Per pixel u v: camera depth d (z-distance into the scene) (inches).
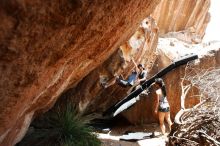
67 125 237.6
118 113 332.8
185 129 212.2
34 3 63.4
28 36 69.9
